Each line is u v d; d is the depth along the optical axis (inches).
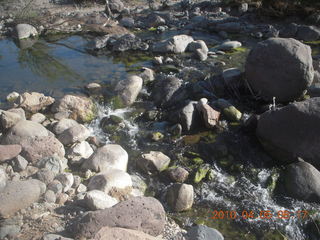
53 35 192.5
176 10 231.9
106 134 110.0
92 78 141.5
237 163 96.7
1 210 67.2
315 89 123.0
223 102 117.0
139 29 202.2
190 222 79.4
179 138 107.3
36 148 90.1
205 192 88.4
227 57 159.5
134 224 65.4
